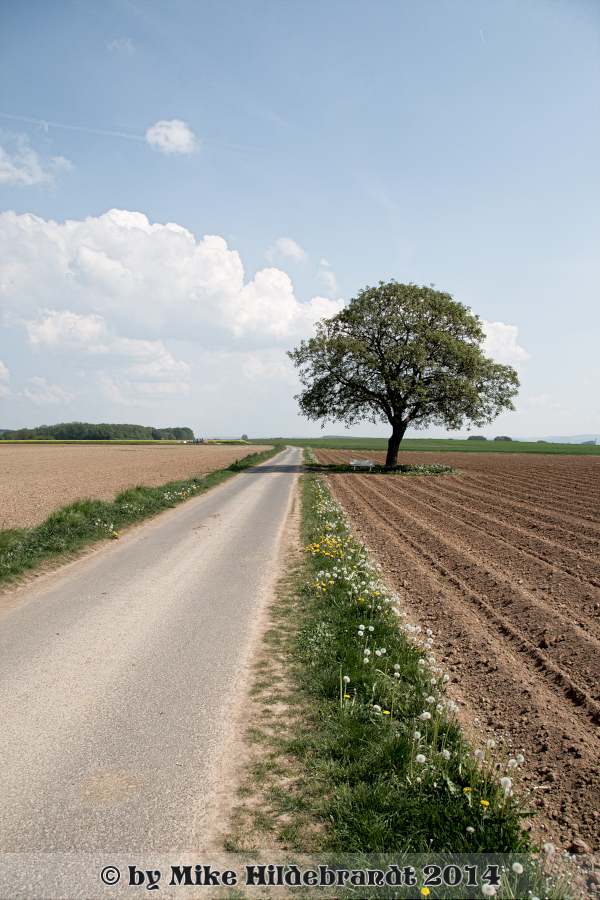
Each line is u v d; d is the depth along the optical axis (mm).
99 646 6172
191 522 14898
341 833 3238
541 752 4309
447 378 32875
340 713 4586
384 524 14961
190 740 4227
